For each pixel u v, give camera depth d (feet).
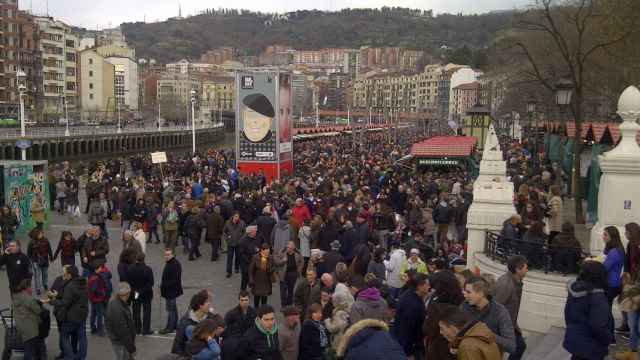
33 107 370.53
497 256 46.39
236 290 57.93
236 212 63.41
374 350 19.47
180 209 75.20
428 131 428.97
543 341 37.42
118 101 494.18
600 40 121.39
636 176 44.34
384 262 44.60
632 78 121.29
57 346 42.19
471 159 136.46
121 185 98.43
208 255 73.46
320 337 29.84
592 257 40.45
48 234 83.05
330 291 35.47
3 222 67.00
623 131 45.29
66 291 37.58
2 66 346.95
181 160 150.30
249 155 123.85
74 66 442.91
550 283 41.14
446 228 71.10
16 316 36.27
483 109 174.70
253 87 122.01
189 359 26.76
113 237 81.87
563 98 66.74
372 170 116.16
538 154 156.66
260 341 27.86
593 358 24.34
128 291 35.99
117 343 35.65
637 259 34.04
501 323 23.99
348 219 57.26
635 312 30.91
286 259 49.08
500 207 50.98
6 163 79.46
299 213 63.93
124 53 583.58
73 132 255.70
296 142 254.68
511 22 161.89
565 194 106.63
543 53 161.07
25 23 375.04
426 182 107.04
